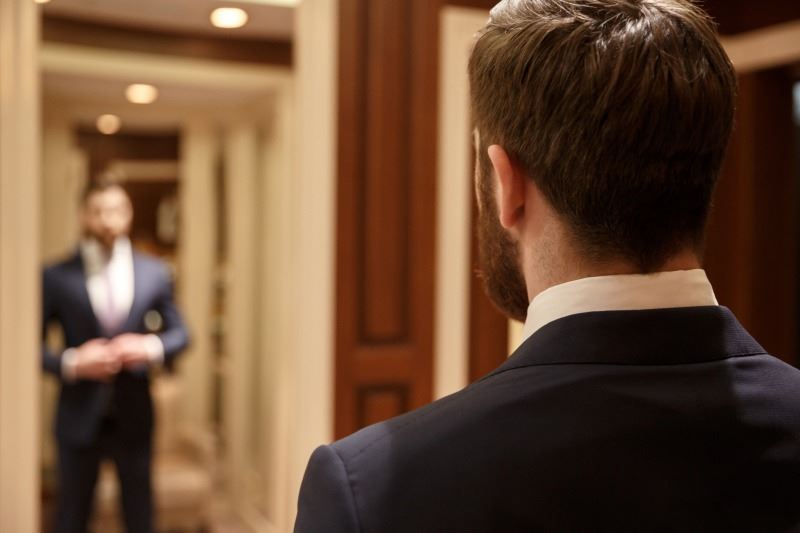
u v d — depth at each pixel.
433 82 2.50
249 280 3.75
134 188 4.16
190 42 3.19
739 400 0.47
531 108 0.50
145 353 2.84
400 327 2.51
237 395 3.74
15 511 2.17
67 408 2.81
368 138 2.45
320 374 2.43
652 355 0.48
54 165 3.84
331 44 2.40
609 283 0.49
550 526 0.43
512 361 0.50
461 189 2.54
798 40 2.56
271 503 3.30
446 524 0.43
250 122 3.75
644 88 0.47
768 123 2.79
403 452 0.46
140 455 2.89
